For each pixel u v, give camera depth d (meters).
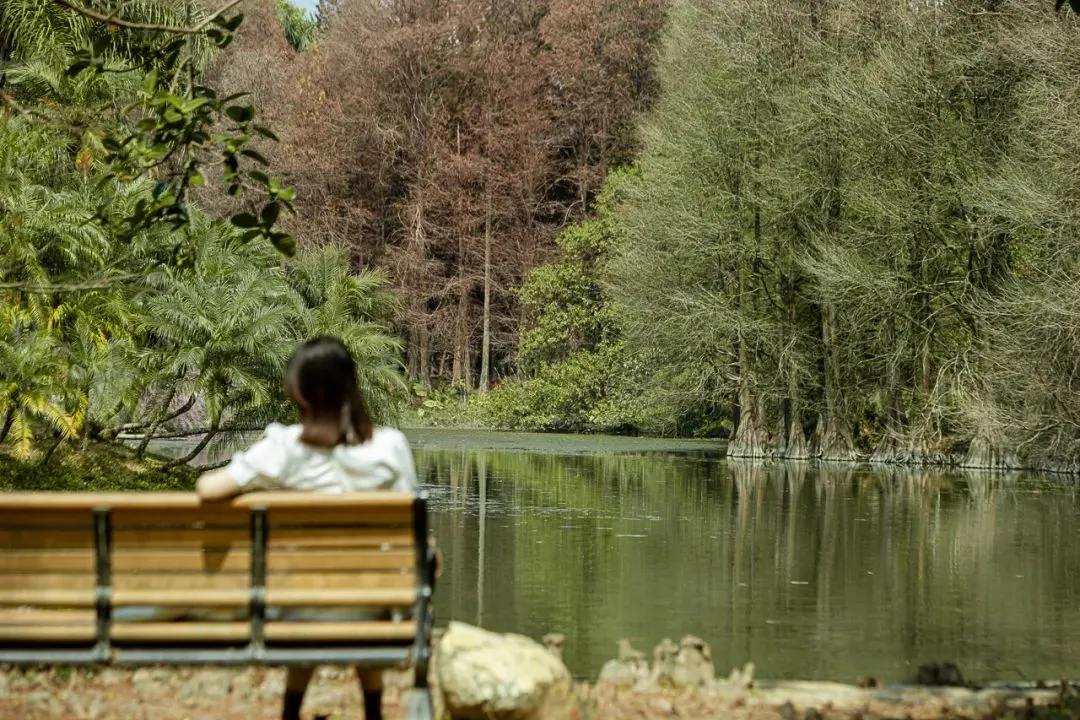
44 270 15.68
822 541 15.46
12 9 17.89
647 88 53.66
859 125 31.19
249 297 16.91
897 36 31.97
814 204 34.41
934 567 13.33
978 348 31.78
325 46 56.19
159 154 6.69
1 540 4.46
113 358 16.30
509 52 54.91
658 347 37.16
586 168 53.97
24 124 16.98
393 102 54.44
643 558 13.61
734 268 36.34
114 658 4.45
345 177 54.41
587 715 5.12
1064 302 25.92
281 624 4.46
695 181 35.16
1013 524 17.73
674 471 27.98
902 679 7.93
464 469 27.33
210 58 17.94
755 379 34.97
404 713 5.45
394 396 19.42
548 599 10.84
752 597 11.19
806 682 6.70
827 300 33.31
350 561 4.50
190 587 4.48
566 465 29.11
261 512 4.42
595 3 53.72
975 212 30.73
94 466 17.31
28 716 5.25
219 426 18.06
